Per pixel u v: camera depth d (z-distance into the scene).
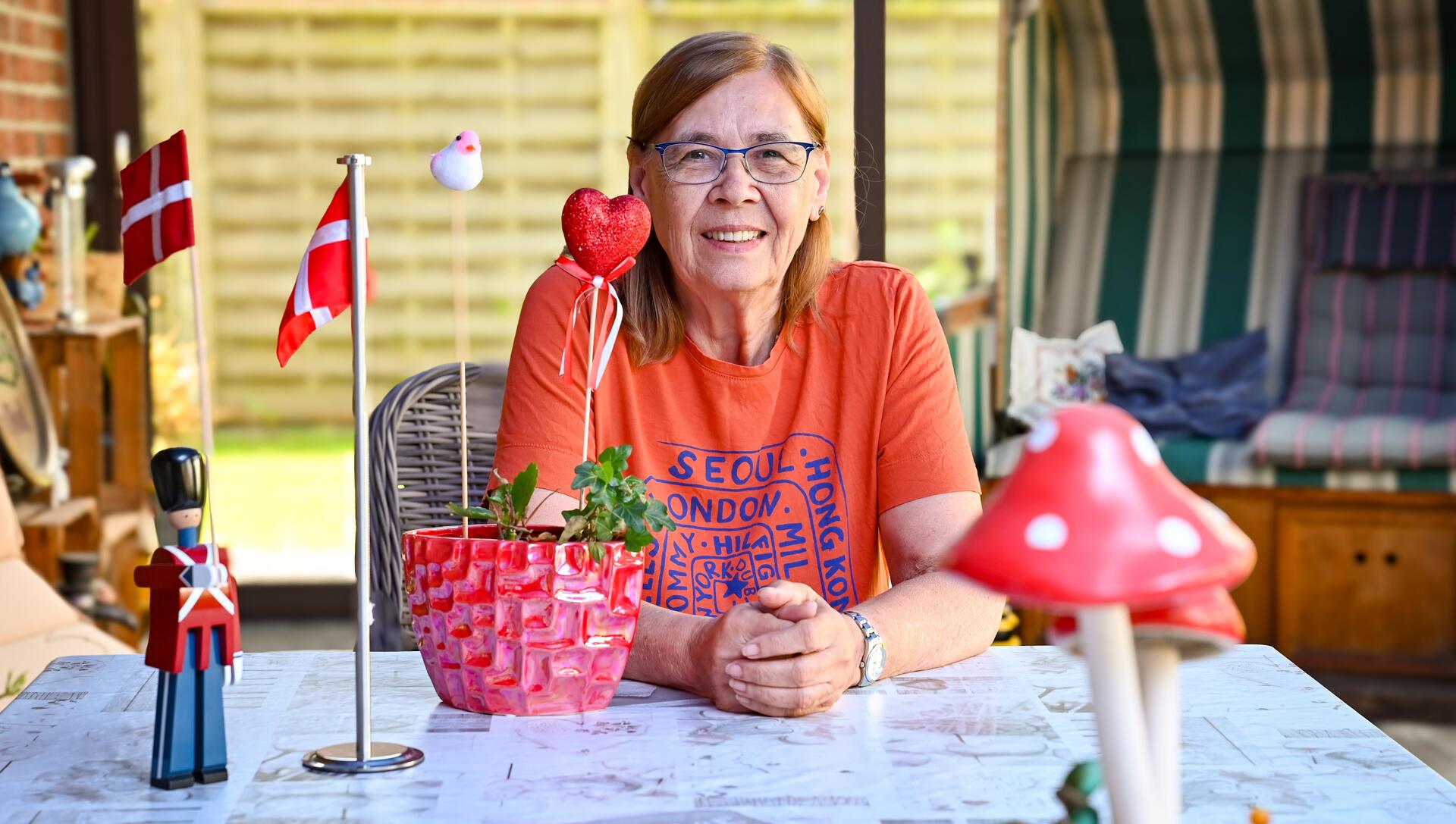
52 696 1.30
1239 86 5.20
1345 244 4.89
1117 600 0.63
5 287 3.46
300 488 7.25
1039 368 4.51
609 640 1.24
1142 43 5.17
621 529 1.26
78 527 3.69
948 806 1.02
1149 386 4.49
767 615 1.27
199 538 1.08
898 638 1.36
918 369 1.71
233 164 8.29
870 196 2.29
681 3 8.27
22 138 4.11
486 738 1.18
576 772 1.09
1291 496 4.14
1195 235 5.10
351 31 8.26
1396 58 5.06
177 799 1.03
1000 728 1.21
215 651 1.07
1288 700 1.30
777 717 1.25
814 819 1.00
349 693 1.31
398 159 8.34
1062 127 5.30
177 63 8.18
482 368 2.24
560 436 1.64
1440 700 3.90
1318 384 4.71
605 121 8.36
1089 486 0.65
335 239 1.08
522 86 8.33
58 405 3.69
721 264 1.61
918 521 1.67
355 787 1.06
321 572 5.58
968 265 8.36
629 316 1.68
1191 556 0.64
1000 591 0.65
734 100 1.59
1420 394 4.61
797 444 1.70
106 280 3.98
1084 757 1.13
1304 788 1.07
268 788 1.05
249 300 8.38
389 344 8.46
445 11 8.25
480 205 8.38
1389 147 5.10
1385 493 4.07
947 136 8.53
